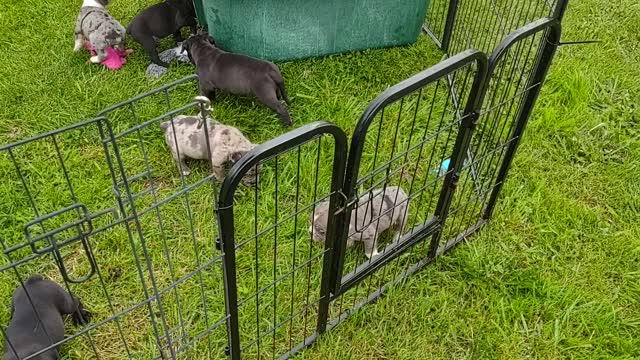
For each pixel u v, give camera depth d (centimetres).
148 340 251
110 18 374
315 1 369
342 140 173
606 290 280
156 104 356
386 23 396
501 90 338
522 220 305
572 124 355
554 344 257
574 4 451
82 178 316
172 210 299
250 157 155
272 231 289
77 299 251
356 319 260
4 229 291
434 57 409
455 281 279
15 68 376
